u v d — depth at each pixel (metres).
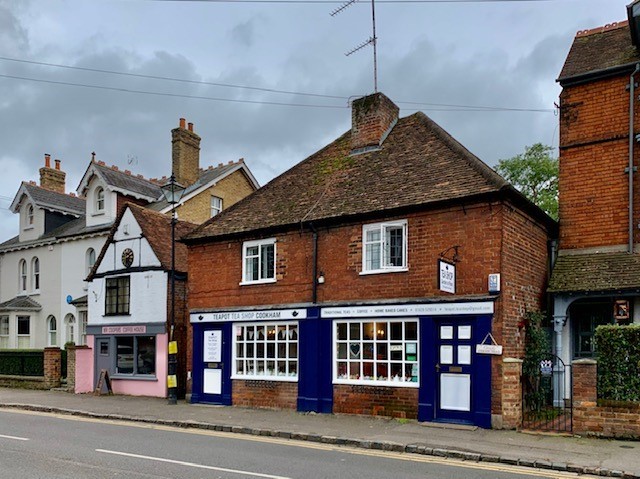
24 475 8.22
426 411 13.00
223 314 16.70
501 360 12.18
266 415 14.31
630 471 8.49
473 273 12.77
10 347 27.92
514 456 9.45
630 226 14.22
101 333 21.03
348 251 14.70
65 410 15.86
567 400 14.14
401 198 14.13
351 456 9.88
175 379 17.30
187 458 9.47
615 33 16.47
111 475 8.23
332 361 14.62
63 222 30.33
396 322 13.86
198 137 28.22
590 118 15.17
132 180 28.19
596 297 13.98
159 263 19.89
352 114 17.69
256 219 16.84
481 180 13.16
